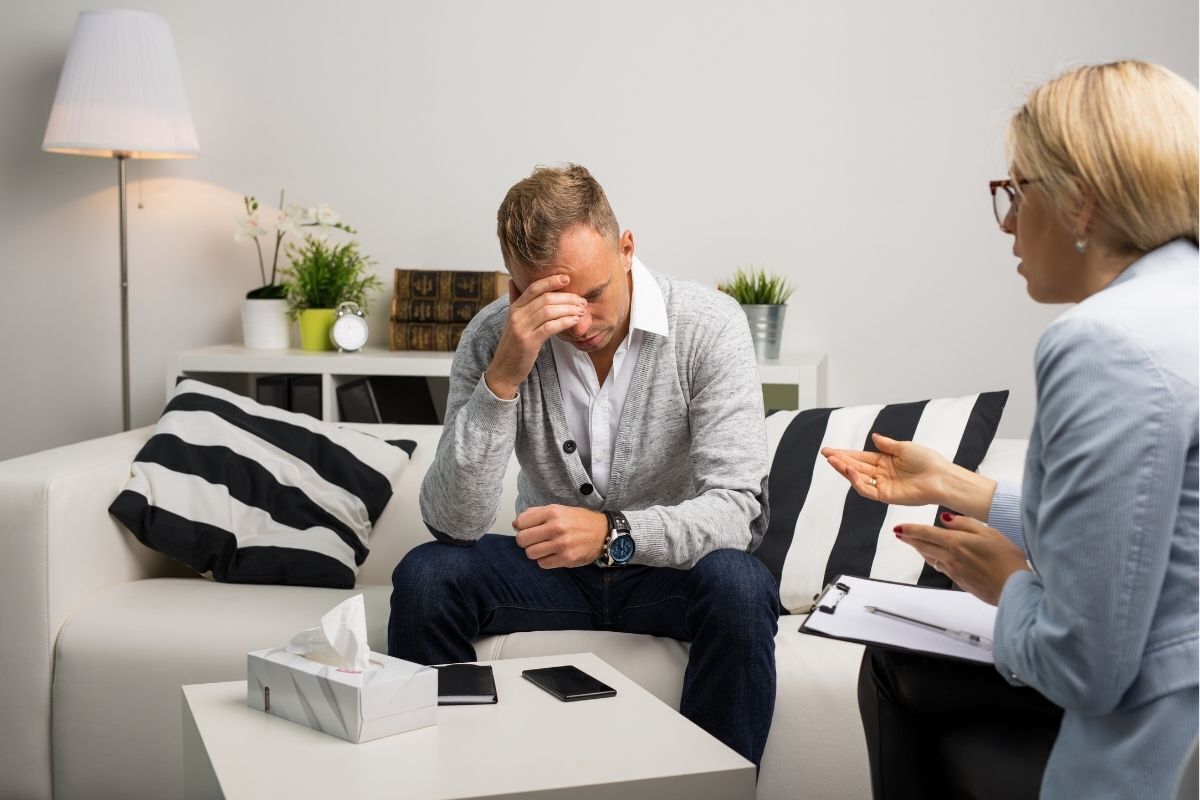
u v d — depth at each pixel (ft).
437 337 9.85
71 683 6.03
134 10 9.97
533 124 10.35
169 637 5.95
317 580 6.80
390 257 10.65
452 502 5.50
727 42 10.00
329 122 10.62
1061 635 2.92
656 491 5.94
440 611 5.39
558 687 4.23
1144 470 2.80
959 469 4.46
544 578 5.83
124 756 5.99
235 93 10.71
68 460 6.60
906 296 9.93
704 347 5.76
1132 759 2.92
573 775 3.48
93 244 10.94
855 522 6.45
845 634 4.01
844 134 9.89
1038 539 3.07
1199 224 3.10
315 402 9.50
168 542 6.73
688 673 5.26
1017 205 3.41
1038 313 9.71
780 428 7.11
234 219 10.80
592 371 5.82
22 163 10.94
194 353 9.63
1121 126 3.05
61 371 11.11
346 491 7.29
